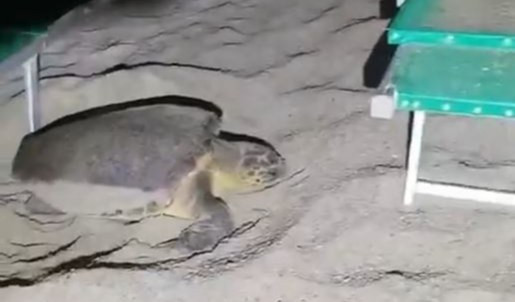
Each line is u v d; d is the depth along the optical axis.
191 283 2.36
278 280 2.35
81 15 4.15
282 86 3.41
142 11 4.20
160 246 2.63
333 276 2.36
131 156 2.63
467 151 2.91
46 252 2.64
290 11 4.05
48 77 3.53
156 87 3.40
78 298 2.30
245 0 4.23
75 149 2.70
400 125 3.07
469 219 2.56
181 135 2.71
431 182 2.71
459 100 2.25
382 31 3.77
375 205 2.65
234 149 2.77
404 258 2.42
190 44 3.80
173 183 2.59
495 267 2.36
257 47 3.74
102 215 2.66
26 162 2.75
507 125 3.02
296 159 2.95
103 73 3.57
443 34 2.33
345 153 2.94
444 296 2.25
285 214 2.68
